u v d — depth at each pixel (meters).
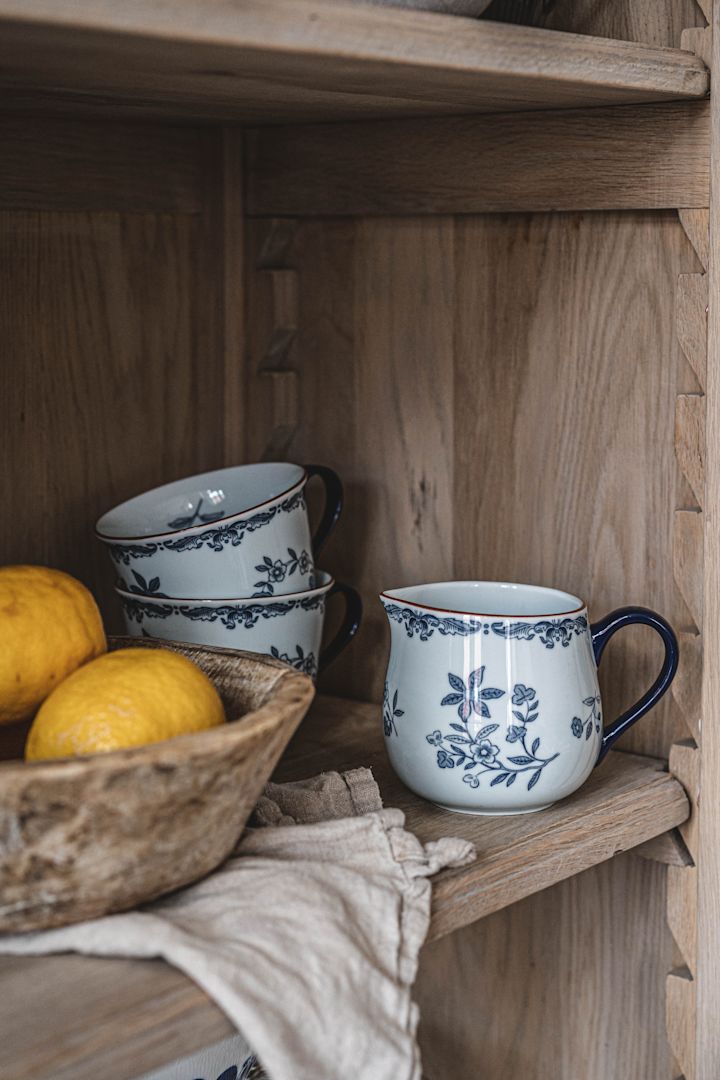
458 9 0.63
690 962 0.86
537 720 0.74
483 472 0.95
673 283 0.84
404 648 0.78
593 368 0.89
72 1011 0.51
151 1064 0.51
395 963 0.60
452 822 0.76
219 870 0.61
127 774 0.51
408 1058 0.56
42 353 0.92
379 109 0.86
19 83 0.70
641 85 0.72
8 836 0.51
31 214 0.91
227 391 1.05
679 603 0.85
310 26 0.55
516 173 0.88
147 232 0.98
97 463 0.97
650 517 0.87
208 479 0.95
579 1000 0.96
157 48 0.54
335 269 1.02
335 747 0.90
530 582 0.94
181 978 0.54
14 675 0.65
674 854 0.85
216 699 0.63
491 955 1.02
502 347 0.93
